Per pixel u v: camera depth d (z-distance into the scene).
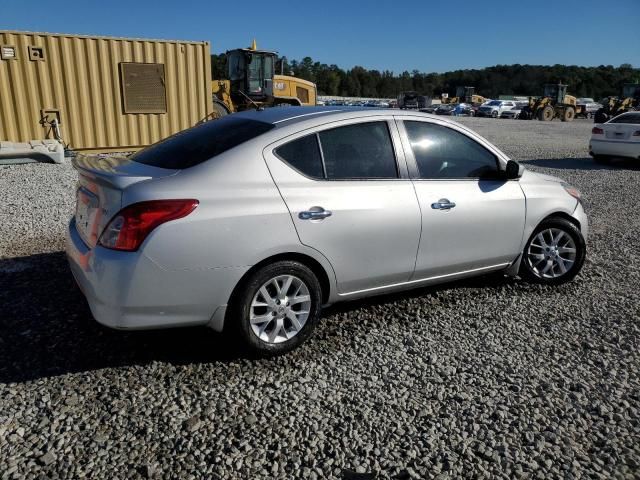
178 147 3.80
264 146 3.54
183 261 3.17
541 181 4.93
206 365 3.48
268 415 2.99
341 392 3.23
